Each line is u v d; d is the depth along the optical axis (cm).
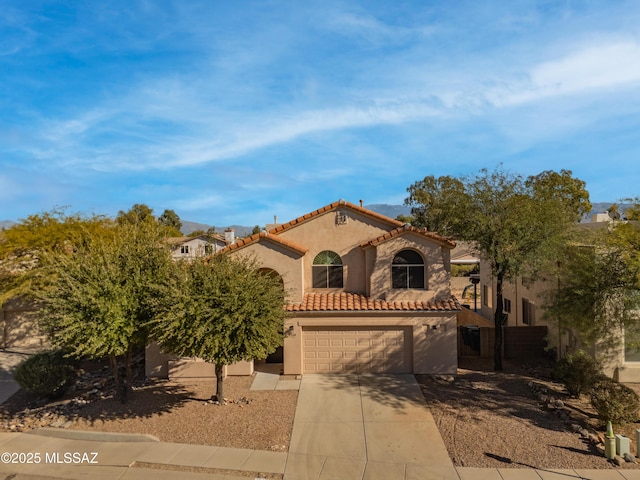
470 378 1886
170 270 1575
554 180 4359
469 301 4356
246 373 1950
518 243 1866
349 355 1956
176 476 1172
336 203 2114
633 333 1566
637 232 1515
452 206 2028
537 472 1148
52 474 1198
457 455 1252
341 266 2116
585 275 1560
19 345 2642
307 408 1587
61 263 1647
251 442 1351
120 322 1483
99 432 1423
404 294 1980
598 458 1209
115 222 2736
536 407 1553
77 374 1867
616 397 1365
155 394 1745
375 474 1162
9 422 1605
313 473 1173
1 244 2545
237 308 1479
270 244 1984
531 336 2270
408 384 1808
